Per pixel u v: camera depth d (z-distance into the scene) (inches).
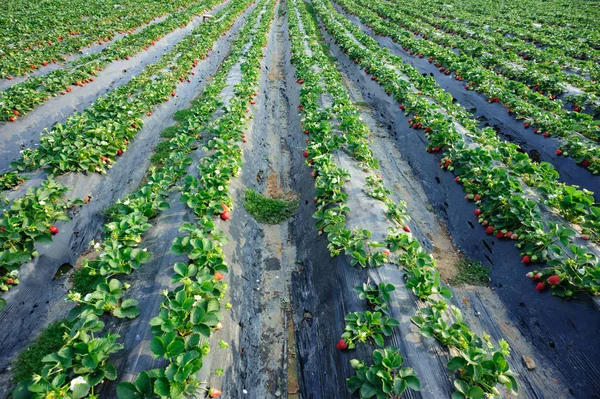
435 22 1028.5
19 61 561.9
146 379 151.8
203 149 343.9
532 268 243.9
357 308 209.3
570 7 1307.8
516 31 887.7
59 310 233.9
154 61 735.1
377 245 227.3
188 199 261.9
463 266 286.4
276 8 1502.2
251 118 446.0
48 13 911.7
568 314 209.9
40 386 141.9
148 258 220.4
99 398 157.2
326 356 203.3
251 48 727.7
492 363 158.4
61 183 301.7
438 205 353.4
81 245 283.7
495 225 277.7
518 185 283.4
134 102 452.1
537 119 425.1
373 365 168.1
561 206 268.2
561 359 201.9
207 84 611.2
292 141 459.2
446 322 200.7
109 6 1076.5
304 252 285.9
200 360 159.5
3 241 233.6
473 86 545.3
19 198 267.9
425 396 161.0
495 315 243.1
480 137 388.5
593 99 481.1
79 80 528.1
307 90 499.5
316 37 925.8
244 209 315.3
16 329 215.0
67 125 370.6
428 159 392.2
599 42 768.3
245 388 197.9
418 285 205.6
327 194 293.9
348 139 360.5
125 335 184.2
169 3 1216.2
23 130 422.0
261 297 260.8
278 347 229.8
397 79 534.6
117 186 354.9
